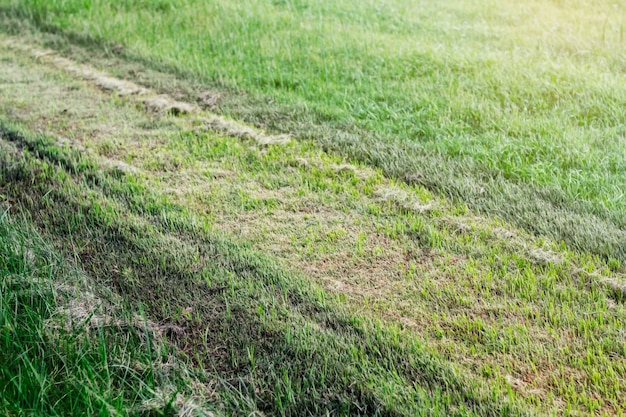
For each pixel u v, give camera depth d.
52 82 6.96
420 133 5.59
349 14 8.52
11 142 5.70
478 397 3.08
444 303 3.73
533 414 2.97
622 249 4.03
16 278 3.88
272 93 6.45
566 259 4.00
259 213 4.65
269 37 7.84
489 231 4.30
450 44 7.35
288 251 4.24
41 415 2.95
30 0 9.22
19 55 7.79
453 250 4.18
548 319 3.57
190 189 4.94
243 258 4.16
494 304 3.70
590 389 3.13
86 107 6.34
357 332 3.53
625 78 6.16
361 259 4.14
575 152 4.99
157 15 8.62
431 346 3.42
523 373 3.24
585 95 5.84
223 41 7.74
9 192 4.98
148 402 3.06
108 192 4.93
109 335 3.53
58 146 5.56
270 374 3.28
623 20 7.62
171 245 4.30
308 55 7.21
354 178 4.97
